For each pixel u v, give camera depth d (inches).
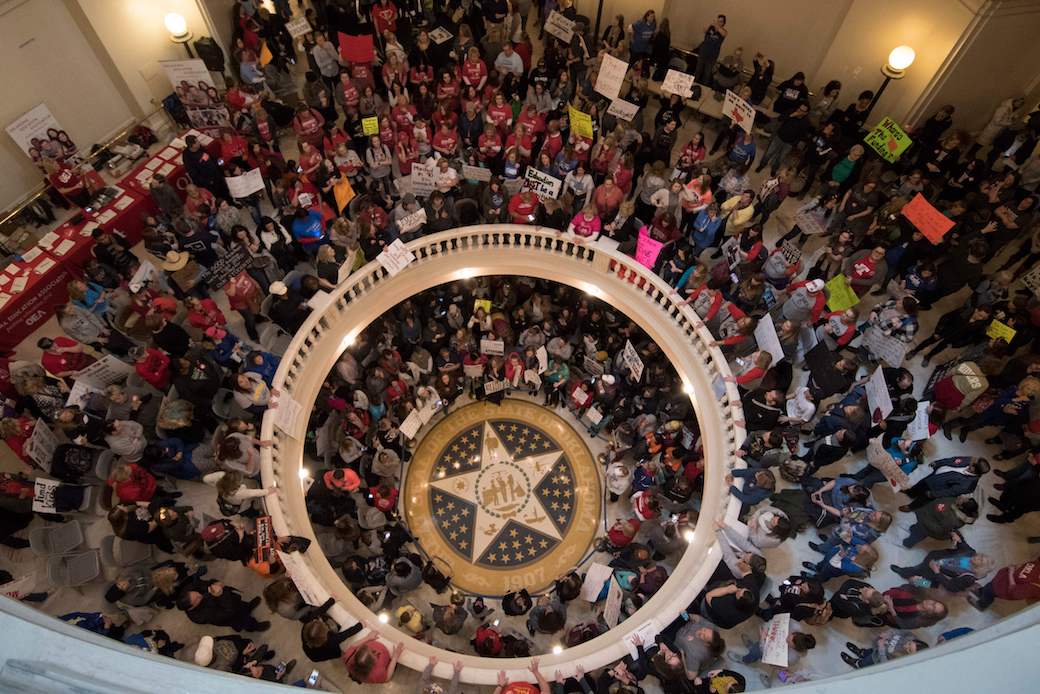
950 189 563.5
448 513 612.7
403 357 623.2
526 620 527.8
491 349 600.4
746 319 483.5
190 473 459.2
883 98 631.8
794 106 602.9
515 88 650.2
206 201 532.4
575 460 639.8
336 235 543.8
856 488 428.1
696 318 529.7
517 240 601.6
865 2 588.4
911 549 443.2
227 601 394.9
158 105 641.0
